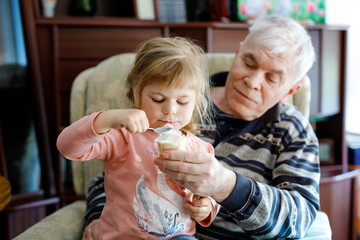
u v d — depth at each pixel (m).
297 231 1.13
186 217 1.03
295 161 1.26
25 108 2.19
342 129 2.44
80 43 2.11
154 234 0.99
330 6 2.83
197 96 1.08
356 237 2.51
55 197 2.12
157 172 1.00
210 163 0.95
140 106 1.00
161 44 1.04
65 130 0.93
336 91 2.43
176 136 0.94
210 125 1.35
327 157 2.47
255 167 1.28
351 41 2.75
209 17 2.42
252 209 1.07
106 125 0.87
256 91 1.27
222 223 1.26
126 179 1.00
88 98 1.66
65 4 2.41
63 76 2.11
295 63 1.28
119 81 1.64
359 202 2.52
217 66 1.68
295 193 1.18
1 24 2.09
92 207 1.27
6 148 2.20
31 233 1.16
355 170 2.36
